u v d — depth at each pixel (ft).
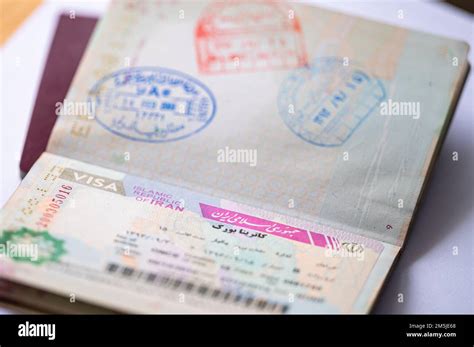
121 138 1.61
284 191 1.55
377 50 1.76
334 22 1.81
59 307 1.30
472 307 1.47
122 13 1.80
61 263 1.31
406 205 1.52
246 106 1.66
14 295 1.30
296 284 1.35
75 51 1.90
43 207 1.42
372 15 2.17
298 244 1.44
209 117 1.64
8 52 1.96
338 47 1.77
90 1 2.12
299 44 1.78
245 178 1.56
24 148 1.67
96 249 1.35
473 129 1.85
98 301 1.27
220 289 1.32
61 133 1.60
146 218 1.44
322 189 1.55
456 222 1.64
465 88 1.96
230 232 1.44
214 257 1.37
